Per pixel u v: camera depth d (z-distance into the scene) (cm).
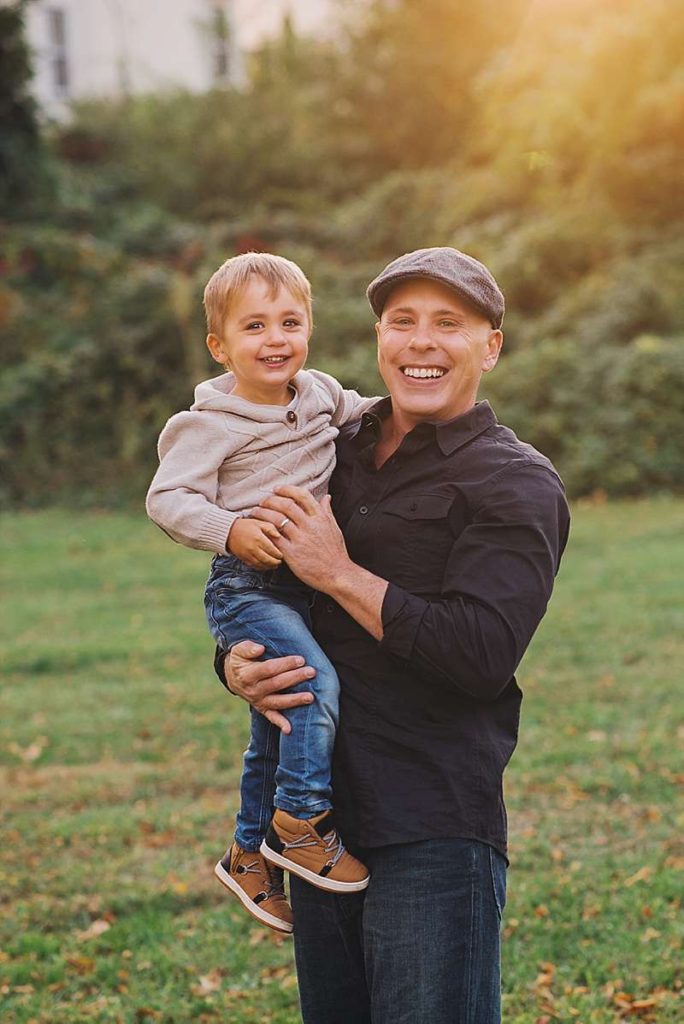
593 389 1464
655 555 1062
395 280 233
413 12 2461
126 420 1595
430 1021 220
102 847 530
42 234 1852
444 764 225
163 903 476
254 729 251
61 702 749
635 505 1341
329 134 2553
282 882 256
